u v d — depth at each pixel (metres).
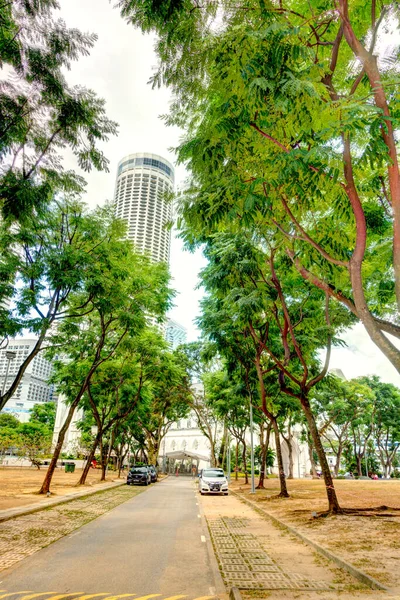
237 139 5.94
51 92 7.90
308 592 5.43
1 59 7.23
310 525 11.04
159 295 20.02
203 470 26.77
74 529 10.59
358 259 5.38
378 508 13.53
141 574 6.49
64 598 5.26
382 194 8.15
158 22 5.36
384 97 5.02
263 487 28.28
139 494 22.89
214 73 5.52
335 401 43.59
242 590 5.54
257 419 32.09
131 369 28.17
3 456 54.53
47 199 9.06
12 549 8.10
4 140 7.64
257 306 11.33
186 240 7.95
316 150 4.88
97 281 13.98
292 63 5.16
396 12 5.80
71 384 27.12
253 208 5.93
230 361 18.53
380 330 5.15
